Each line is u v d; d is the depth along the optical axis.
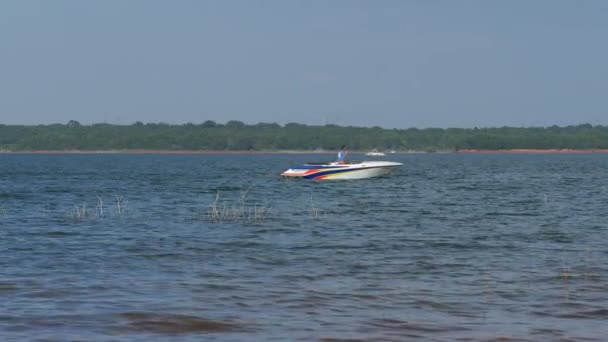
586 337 41.22
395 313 46.25
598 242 76.31
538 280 55.94
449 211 112.75
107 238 79.75
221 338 40.91
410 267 61.50
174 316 45.19
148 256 67.25
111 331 42.03
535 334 41.75
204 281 55.53
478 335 41.53
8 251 70.31
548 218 101.81
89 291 51.84
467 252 69.56
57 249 71.69
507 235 82.31
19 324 43.16
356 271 59.72
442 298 50.19
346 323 43.91
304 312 46.44
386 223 95.06
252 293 51.50
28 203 129.88
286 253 69.06
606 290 52.44
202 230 86.88
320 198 141.00
